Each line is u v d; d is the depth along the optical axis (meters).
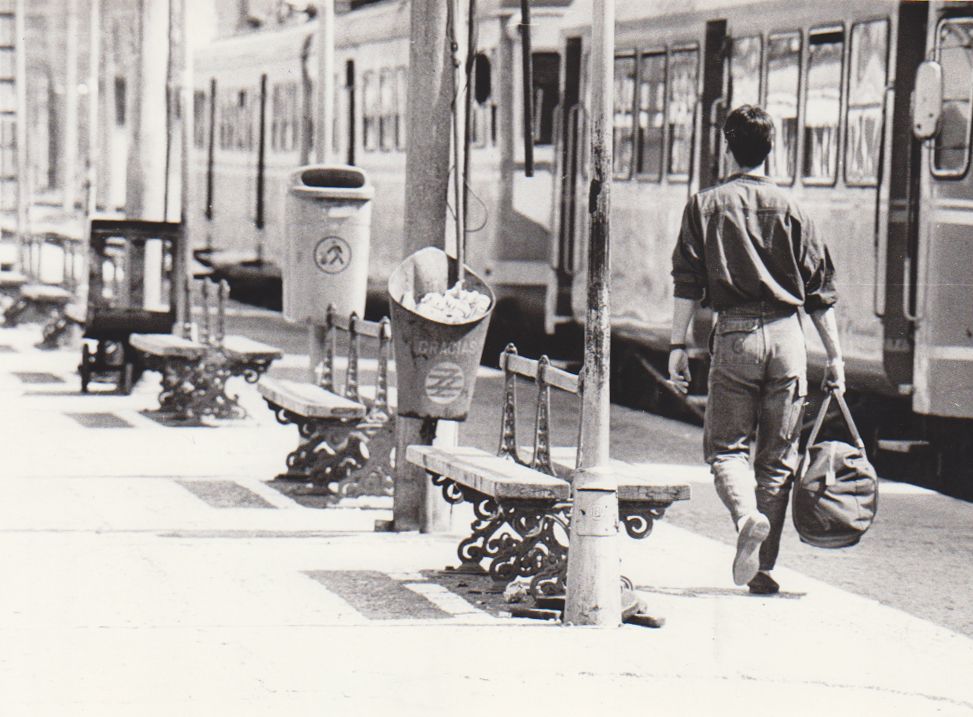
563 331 25.73
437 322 13.59
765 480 12.08
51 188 57.72
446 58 14.04
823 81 19.20
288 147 36.84
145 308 23.47
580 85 25.09
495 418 22.08
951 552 14.00
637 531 11.45
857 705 9.19
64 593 11.48
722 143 21.33
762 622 11.23
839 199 18.88
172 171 24.27
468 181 14.21
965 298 17.36
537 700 9.00
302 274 17.31
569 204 25.33
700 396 22.81
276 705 8.77
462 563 12.51
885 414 19.38
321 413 15.66
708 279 11.94
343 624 10.73
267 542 13.48
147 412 21.41
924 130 17.45
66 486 15.91
